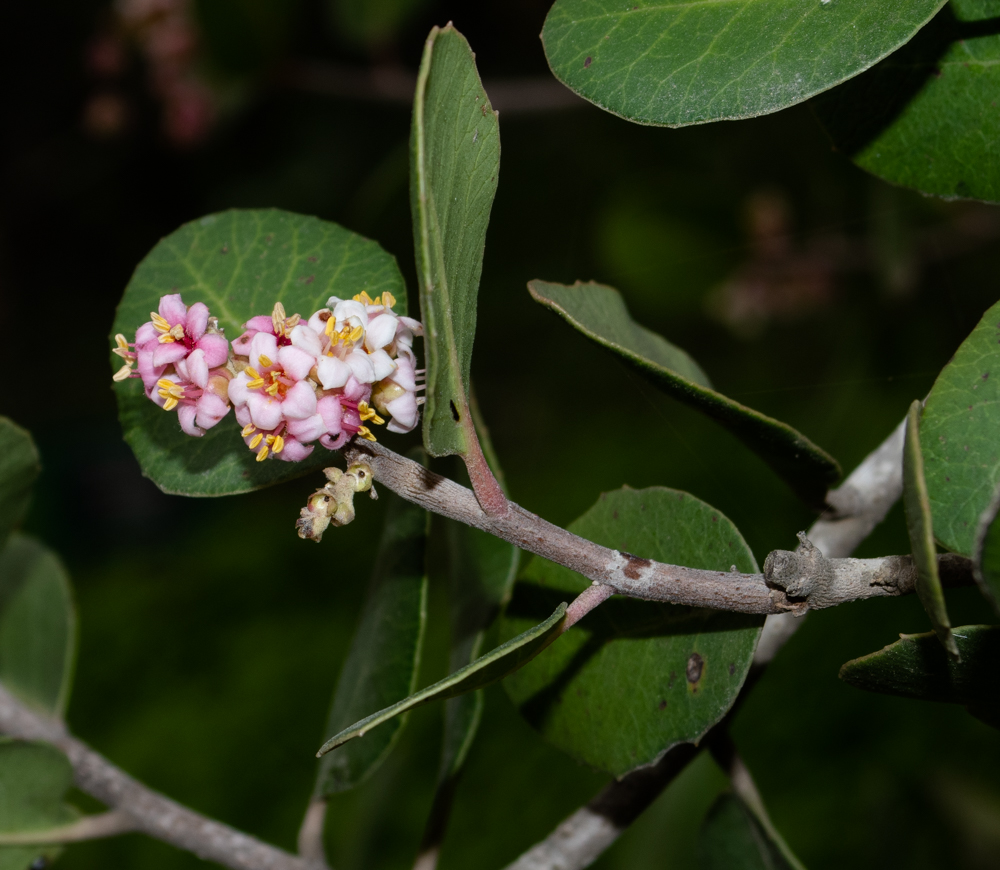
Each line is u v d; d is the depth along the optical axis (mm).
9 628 401
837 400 750
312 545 1373
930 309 730
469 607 355
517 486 1317
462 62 281
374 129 1531
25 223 1843
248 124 1529
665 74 296
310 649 1230
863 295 777
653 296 855
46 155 1768
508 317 1385
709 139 795
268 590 1323
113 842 1014
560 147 927
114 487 1650
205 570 1385
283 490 1566
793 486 332
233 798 1086
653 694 312
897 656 288
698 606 292
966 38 307
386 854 939
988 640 282
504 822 942
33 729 383
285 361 287
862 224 780
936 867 642
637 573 291
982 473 286
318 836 363
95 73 963
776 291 841
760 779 860
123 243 1884
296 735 1136
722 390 1149
